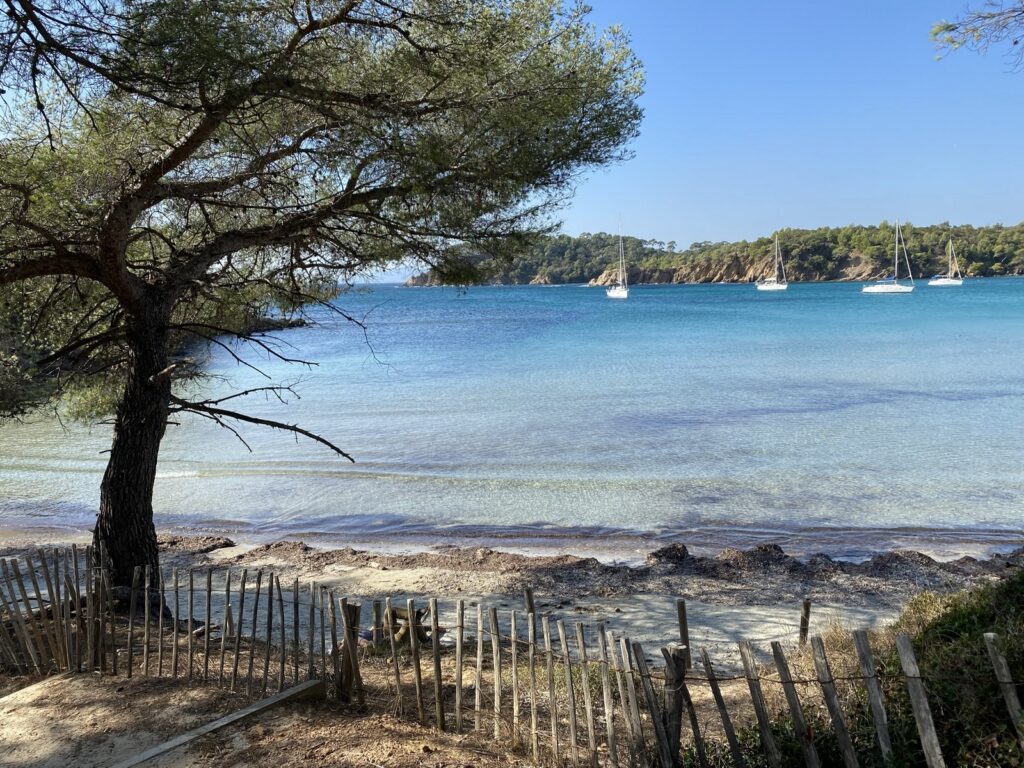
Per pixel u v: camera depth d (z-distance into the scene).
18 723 5.14
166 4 5.85
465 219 8.27
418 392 31.62
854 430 21.94
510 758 4.56
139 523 8.50
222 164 8.59
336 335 63.72
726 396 28.67
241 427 25.09
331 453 20.92
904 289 133.25
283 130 7.98
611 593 10.73
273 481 18.11
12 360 8.14
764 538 13.38
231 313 10.15
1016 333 54.75
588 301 132.00
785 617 9.68
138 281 8.41
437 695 5.02
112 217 7.25
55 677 6.04
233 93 6.36
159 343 8.63
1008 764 3.30
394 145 7.38
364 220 8.92
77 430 26.05
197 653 6.77
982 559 11.79
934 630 4.94
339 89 7.44
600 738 4.89
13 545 13.62
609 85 8.60
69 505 16.62
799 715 3.59
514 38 7.53
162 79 6.04
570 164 8.59
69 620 6.16
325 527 14.72
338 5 6.98
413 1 7.26
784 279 183.12
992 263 192.88
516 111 7.59
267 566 12.30
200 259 8.64
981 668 3.92
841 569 11.32
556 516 14.95
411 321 80.38
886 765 3.32
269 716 5.11
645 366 39.12
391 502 16.20
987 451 19.06
